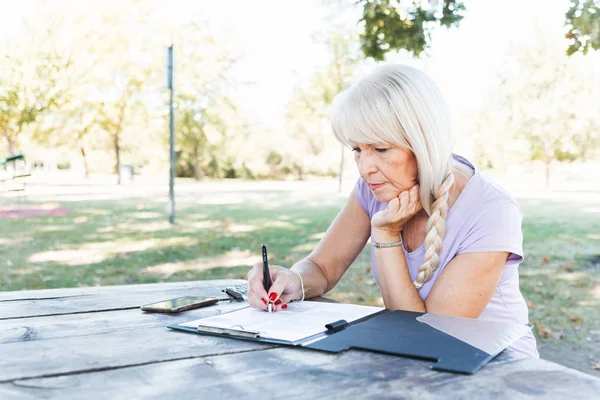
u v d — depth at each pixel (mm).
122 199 14562
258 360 921
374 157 1335
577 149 19359
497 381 807
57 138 23953
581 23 4773
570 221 10086
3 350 977
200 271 5535
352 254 1688
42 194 16312
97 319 1221
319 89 15461
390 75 1299
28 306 1342
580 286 4992
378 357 924
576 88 18500
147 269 5562
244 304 1389
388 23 5477
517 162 20859
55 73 19750
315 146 27594
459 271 1332
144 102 22859
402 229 1508
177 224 9125
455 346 953
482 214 1363
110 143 26875
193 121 24203
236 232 8305
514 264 1383
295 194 17516
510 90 19297
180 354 956
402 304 1330
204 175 28875
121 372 866
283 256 6422
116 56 20734
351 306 1316
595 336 3521
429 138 1284
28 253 6297
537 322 3867
